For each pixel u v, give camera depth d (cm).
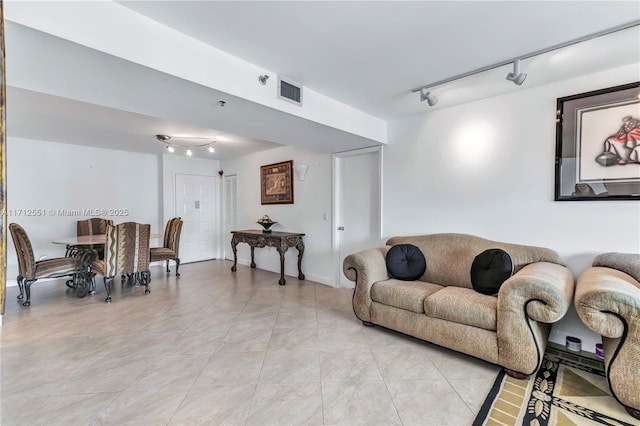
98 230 484
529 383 192
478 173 294
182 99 213
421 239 317
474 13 162
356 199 412
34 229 456
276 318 304
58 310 328
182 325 286
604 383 193
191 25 171
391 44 193
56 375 203
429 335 234
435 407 170
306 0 150
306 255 467
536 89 260
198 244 621
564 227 248
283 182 501
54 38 136
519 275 205
